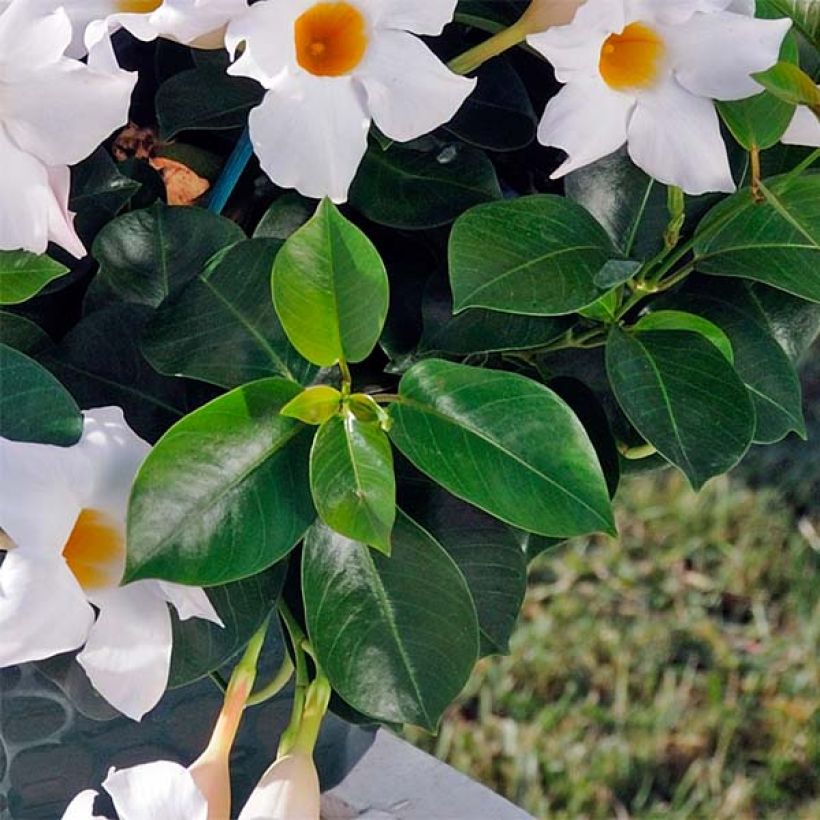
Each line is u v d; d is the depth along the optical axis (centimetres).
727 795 187
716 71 82
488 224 85
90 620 79
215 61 89
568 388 90
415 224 89
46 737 93
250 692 91
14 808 94
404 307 90
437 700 83
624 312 88
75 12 82
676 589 208
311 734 86
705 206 90
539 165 95
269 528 81
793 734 193
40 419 80
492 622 87
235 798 97
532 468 81
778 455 221
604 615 204
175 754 95
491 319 88
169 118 89
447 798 111
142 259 88
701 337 86
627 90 83
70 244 83
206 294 85
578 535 81
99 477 80
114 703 81
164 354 85
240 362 85
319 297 81
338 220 80
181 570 79
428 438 82
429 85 81
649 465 94
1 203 80
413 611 84
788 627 205
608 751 190
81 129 80
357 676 83
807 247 87
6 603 77
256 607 84
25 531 78
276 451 82
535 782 186
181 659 84
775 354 89
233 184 89
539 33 83
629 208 90
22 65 79
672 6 82
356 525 80
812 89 84
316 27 81
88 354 87
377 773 112
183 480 80
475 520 87
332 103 81
